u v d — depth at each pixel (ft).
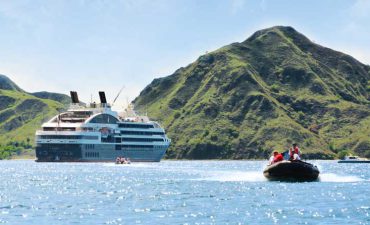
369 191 351.25
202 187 401.08
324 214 244.01
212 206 279.28
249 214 246.47
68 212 259.19
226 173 645.51
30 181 508.53
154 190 382.83
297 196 322.55
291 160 395.14
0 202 307.78
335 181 444.14
